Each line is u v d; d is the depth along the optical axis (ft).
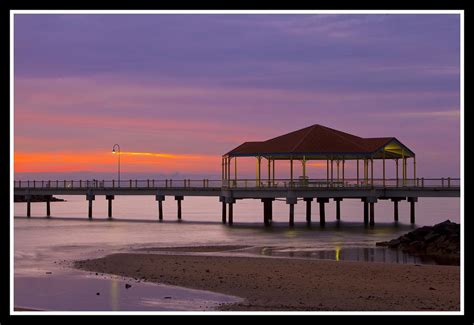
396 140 188.34
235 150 192.13
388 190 183.01
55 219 225.15
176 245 135.54
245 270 95.14
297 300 75.31
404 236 130.82
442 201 520.42
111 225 194.39
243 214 280.92
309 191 181.27
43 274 93.86
